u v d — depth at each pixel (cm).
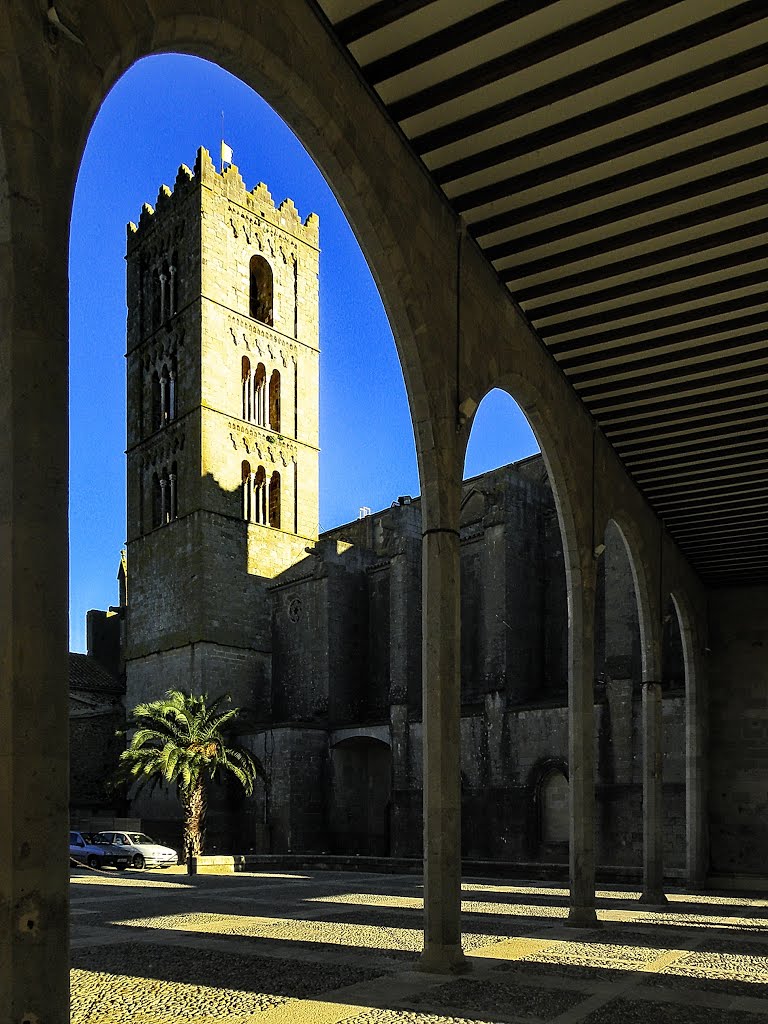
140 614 6062
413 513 5075
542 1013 998
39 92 604
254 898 2375
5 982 541
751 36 1069
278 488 6238
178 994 1072
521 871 3191
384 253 1178
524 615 4553
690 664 3108
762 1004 1080
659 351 1806
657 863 2362
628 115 1188
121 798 5878
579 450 1975
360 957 1343
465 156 1287
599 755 3819
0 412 579
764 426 2098
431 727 1258
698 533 2825
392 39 1080
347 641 5516
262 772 4803
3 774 555
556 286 1589
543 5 1023
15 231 583
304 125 1031
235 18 866
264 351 6303
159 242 6444
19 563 571
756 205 1360
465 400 1377
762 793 3228
